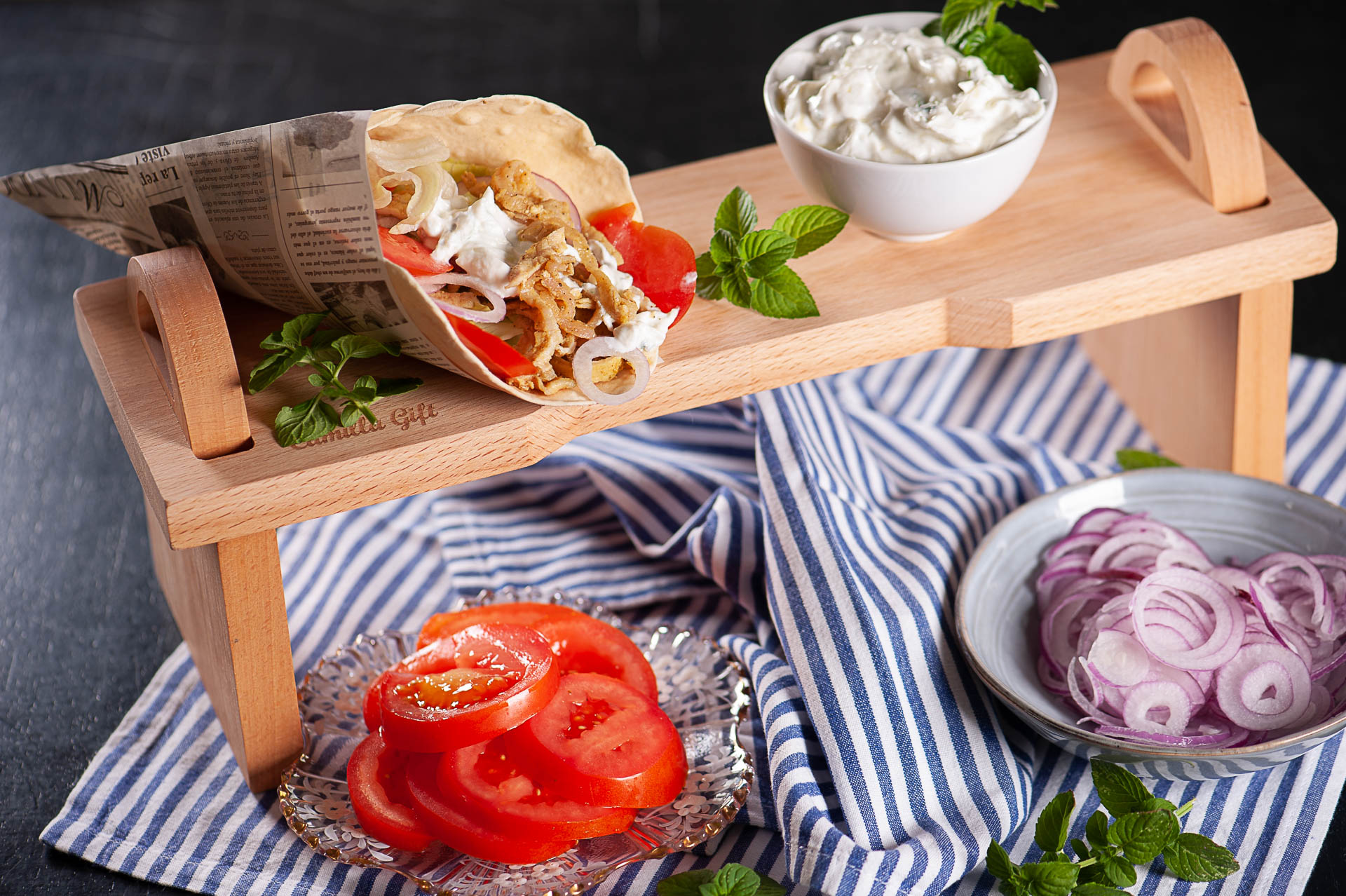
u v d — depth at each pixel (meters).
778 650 1.25
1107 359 1.45
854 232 1.24
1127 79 1.31
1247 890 1.13
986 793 1.16
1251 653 1.15
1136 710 1.14
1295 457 1.38
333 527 1.35
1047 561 1.23
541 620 1.22
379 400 1.15
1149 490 1.25
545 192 1.16
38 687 1.27
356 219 1.08
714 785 1.15
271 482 1.11
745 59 1.84
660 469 1.32
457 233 1.12
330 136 1.06
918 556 1.24
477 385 1.16
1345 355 1.44
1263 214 1.23
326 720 1.21
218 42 1.93
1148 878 1.14
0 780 1.22
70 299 1.55
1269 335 1.28
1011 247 1.22
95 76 1.85
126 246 1.23
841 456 1.31
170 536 1.10
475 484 1.36
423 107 1.12
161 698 1.25
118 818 1.18
